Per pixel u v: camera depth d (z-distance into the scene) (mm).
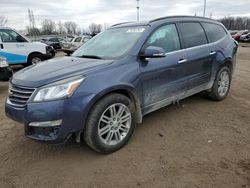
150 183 2756
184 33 4422
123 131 3492
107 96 3205
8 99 3322
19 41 10617
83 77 3039
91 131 3105
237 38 35531
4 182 2861
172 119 4438
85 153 3408
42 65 3666
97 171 3012
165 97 4031
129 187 2715
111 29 4570
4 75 6852
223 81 5352
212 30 5156
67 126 2928
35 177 2941
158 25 4039
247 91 6312
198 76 4602
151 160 3184
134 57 3557
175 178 2812
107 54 3791
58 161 3250
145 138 3754
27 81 3098
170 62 3969
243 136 3750
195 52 4465
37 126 2932
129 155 3314
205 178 2789
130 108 3484
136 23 4273
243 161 3092
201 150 3379
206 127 4094
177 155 3277
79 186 2768
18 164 3207
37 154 3430
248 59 14320
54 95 2895
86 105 2973
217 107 5027
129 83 3385
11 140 3850
